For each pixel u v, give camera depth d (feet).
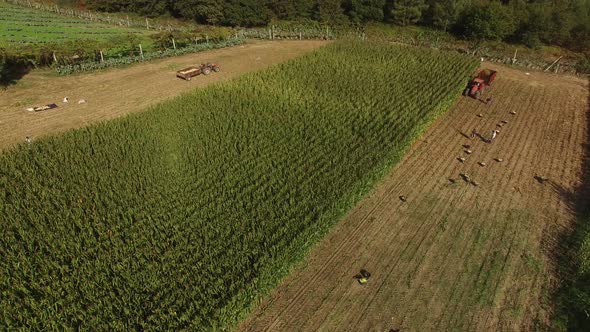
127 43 163.73
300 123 104.37
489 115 129.39
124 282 61.31
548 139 116.47
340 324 62.69
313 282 69.31
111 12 256.11
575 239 78.43
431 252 75.56
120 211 73.82
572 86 156.15
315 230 71.67
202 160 88.89
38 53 143.54
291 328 61.93
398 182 94.79
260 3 224.12
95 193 77.46
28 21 218.79
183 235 70.18
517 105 137.59
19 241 66.95
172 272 62.28
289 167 87.51
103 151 90.63
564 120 128.36
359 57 155.02
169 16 249.96
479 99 140.36
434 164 102.06
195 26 225.56
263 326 62.08
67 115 116.37
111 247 67.72
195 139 96.12
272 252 65.16
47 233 68.54
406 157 104.58
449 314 64.44
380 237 78.74
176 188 80.84
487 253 75.61
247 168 86.89
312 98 119.03
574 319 63.46
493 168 101.24
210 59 169.89
